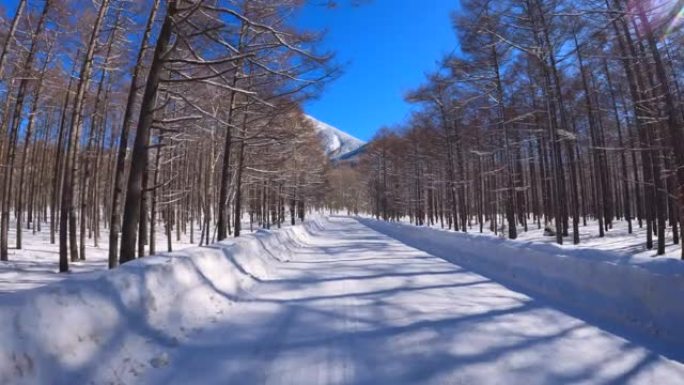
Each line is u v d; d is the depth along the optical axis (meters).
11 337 3.00
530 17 14.49
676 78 15.72
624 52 13.80
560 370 3.98
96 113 17.61
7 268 13.79
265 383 3.70
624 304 5.66
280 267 10.77
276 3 9.98
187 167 27.47
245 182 19.55
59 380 3.19
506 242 10.09
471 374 3.89
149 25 9.66
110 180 34.62
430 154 31.75
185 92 11.76
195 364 4.12
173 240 30.86
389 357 4.32
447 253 13.51
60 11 13.80
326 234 26.67
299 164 31.19
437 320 5.67
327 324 5.51
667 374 3.89
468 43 17.67
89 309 3.92
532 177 36.84
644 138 17.17
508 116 19.86
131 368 3.85
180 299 5.50
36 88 16.80
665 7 9.18
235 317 5.86
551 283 7.37
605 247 18.70
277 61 11.07
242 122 14.97
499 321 5.62
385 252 14.39
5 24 12.85
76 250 16.42
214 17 8.40
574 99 21.70
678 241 17.70
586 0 10.56
